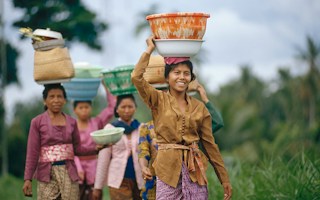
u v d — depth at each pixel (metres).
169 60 7.83
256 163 11.65
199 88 9.41
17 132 35.59
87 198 11.58
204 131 7.98
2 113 35.22
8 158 35.09
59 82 9.56
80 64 11.43
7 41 35.91
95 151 9.90
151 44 7.79
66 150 9.45
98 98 33.47
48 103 9.42
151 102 7.80
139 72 7.68
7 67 36.47
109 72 10.24
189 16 7.67
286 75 64.81
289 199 9.79
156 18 7.75
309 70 53.19
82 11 32.00
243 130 41.00
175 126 7.72
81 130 11.71
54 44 9.49
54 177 9.35
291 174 10.26
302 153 10.42
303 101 53.22
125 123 10.24
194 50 7.82
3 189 19.39
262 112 65.25
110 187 10.14
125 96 10.26
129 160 10.11
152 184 9.18
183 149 7.75
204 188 7.88
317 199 9.57
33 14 31.41
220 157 8.05
